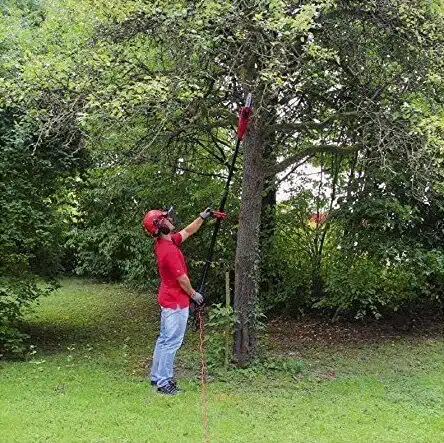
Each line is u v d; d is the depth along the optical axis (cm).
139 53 743
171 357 583
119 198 1113
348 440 475
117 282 1528
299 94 755
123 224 1188
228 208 977
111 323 994
